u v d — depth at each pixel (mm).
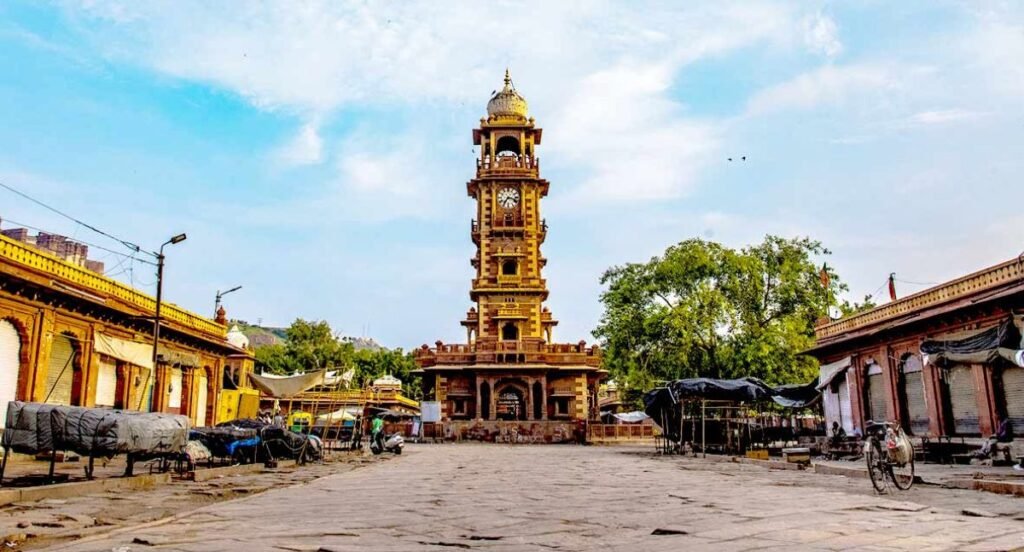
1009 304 21141
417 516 10062
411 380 87562
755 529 8492
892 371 27953
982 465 20141
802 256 44344
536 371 55406
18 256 20312
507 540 7918
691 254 43125
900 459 13234
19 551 7352
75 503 11727
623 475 18641
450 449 39000
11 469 17641
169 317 29250
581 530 8641
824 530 8359
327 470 20797
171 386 30453
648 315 43656
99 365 25250
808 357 40594
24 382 20781
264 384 33094
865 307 45844
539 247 63812
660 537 8047
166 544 7621
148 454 15820
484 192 63406
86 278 23625
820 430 35656
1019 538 7684
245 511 10656
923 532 8148
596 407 61750
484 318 60188
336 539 7984
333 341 76750
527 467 22375
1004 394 22578
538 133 65750
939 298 24688
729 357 41125
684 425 32906
